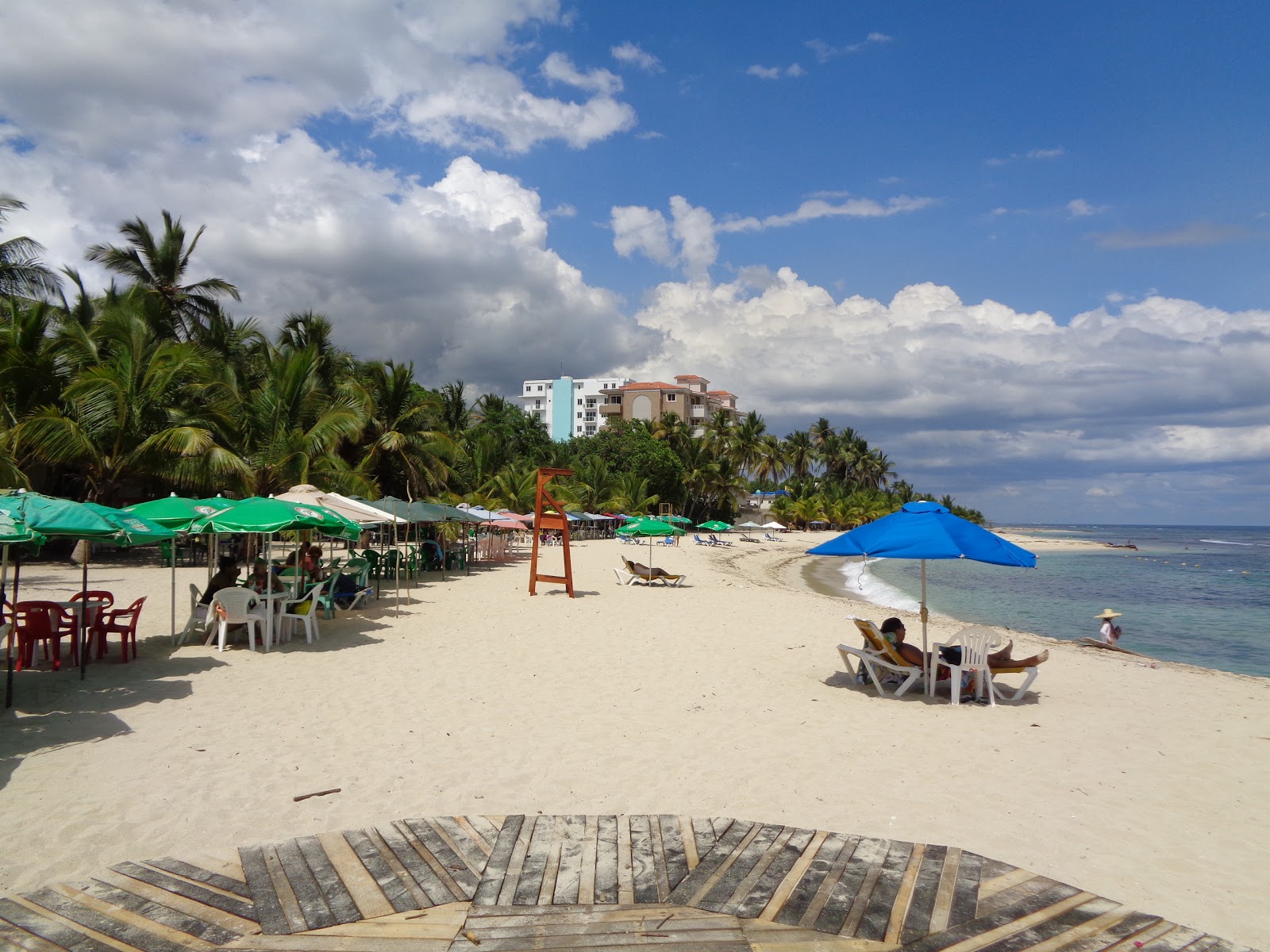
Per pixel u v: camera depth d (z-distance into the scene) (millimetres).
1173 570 44312
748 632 13039
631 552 40219
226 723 6812
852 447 98312
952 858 4055
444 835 4277
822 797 5414
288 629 10938
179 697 7625
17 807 4840
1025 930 3320
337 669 9211
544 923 3332
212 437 22906
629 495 61875
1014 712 7977
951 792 5570
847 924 3346
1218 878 4277
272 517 9812
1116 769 6156
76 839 4418
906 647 8961
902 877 3824
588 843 4199
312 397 26906
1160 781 5871
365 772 5691
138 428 22359
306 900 3521
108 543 7887
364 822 4801
